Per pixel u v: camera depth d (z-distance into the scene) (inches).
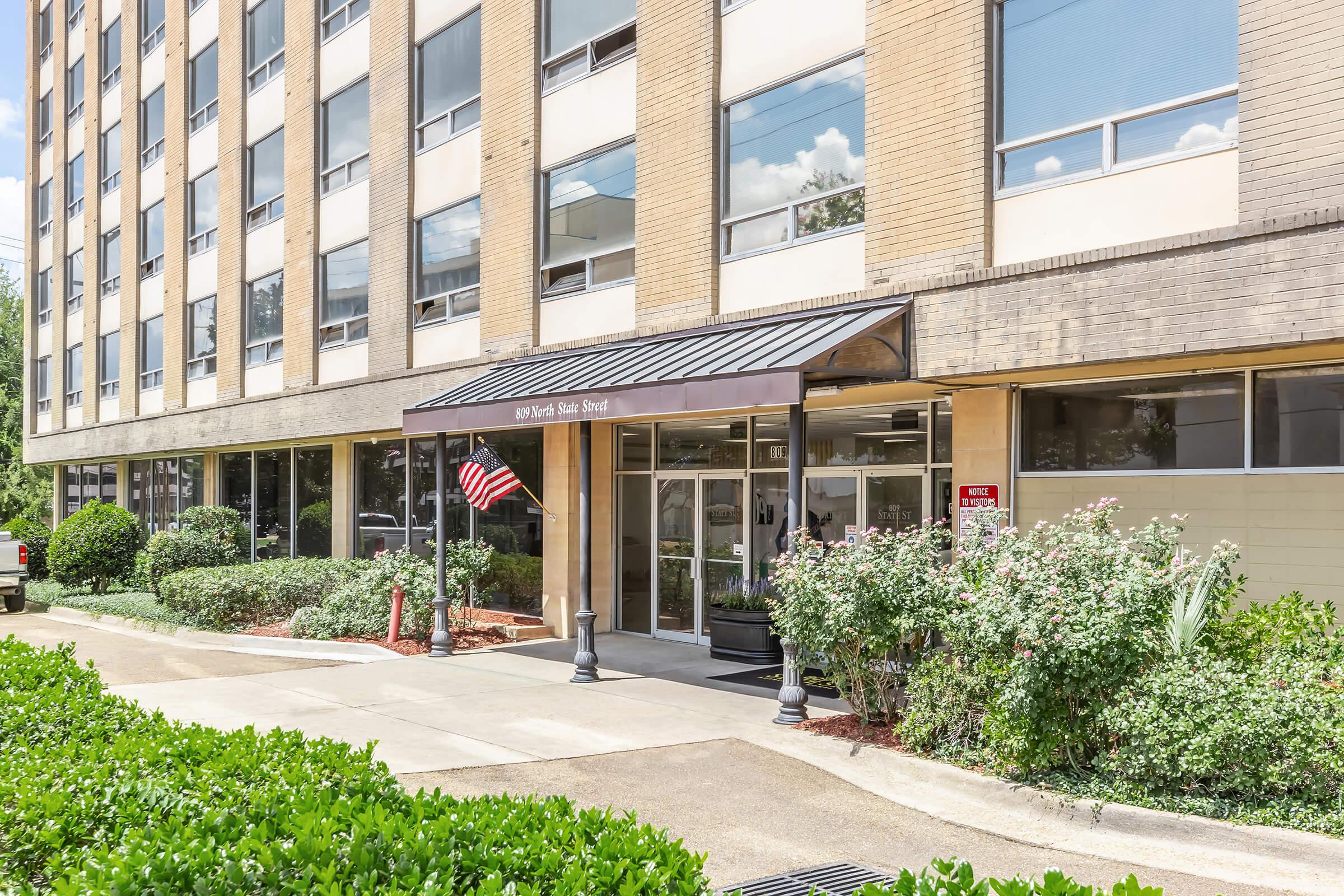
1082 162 406.3
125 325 1243.2
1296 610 333.4
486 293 702.5
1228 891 234.8
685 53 568.4
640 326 589.3
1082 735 305.6
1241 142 352.5
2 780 205.3
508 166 688.4
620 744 376.5
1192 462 396.8
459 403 573.9
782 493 581.0
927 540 383.6
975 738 337.7
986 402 454.0
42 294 1573.6
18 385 2187.5
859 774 338.0
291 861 148.5
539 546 687.7
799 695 406.9
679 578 637.3
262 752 223.6
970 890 134.8
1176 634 306.8
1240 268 343.9
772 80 528.7
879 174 468.1
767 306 516.1
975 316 418.3
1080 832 279.4
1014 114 428.5
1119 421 418.9
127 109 1241.4
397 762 349.1
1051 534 350.9
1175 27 379.9
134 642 679.7
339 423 821.2
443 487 597.9
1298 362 371.2
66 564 1002.7
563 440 658.2
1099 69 401.7
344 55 864.3
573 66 652.1
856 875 248.5
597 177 633.6
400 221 788.0
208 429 1013.2
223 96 1034.1
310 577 712.4
